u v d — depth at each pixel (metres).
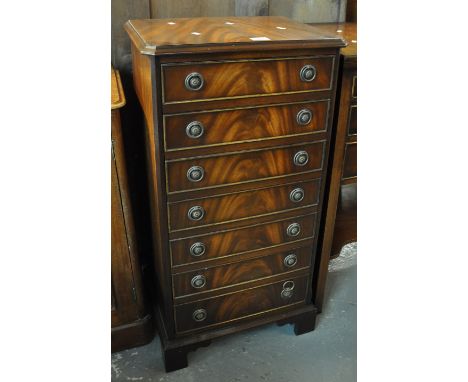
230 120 1.13
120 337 1.51
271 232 1.35
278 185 1.28
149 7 1.47
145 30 1.17
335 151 1.36
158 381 1.42
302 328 1.59
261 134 1.18
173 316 1.37
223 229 1.28
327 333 1.62
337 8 1.70
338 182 1.41
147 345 1.56
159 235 1.29
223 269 1.35
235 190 1.23
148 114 1.15
